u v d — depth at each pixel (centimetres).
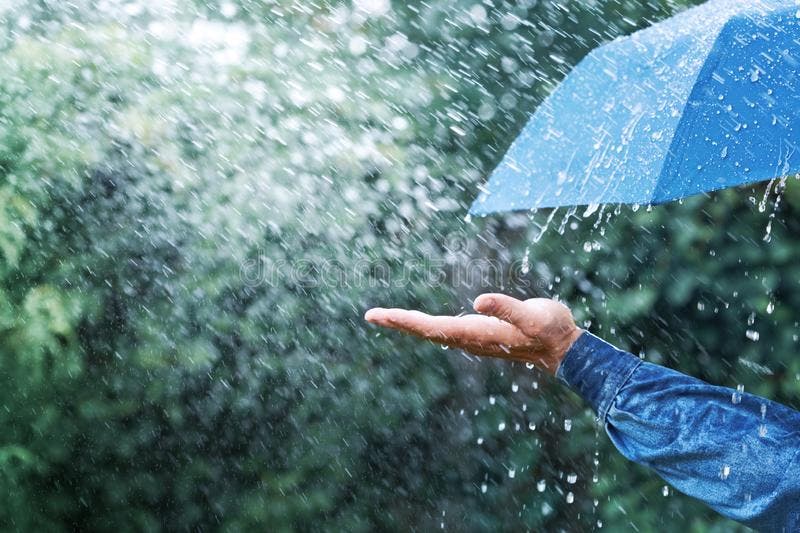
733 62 169
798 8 171
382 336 495
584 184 185
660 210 417
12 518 464
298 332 491
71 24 488
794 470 153
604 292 439
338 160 493
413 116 502
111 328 479
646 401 170
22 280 460
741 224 401
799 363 394
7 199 443
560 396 479
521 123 496
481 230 484
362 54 510
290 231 488
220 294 484
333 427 496
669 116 171
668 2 463
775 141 159
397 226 493
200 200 484
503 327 180
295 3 512
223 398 489
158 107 485
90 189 476
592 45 488
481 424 491
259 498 494
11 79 469
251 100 495
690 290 410
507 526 479
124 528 489
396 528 494
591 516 463
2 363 450
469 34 506
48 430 471
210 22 503
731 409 163
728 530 403
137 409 485
